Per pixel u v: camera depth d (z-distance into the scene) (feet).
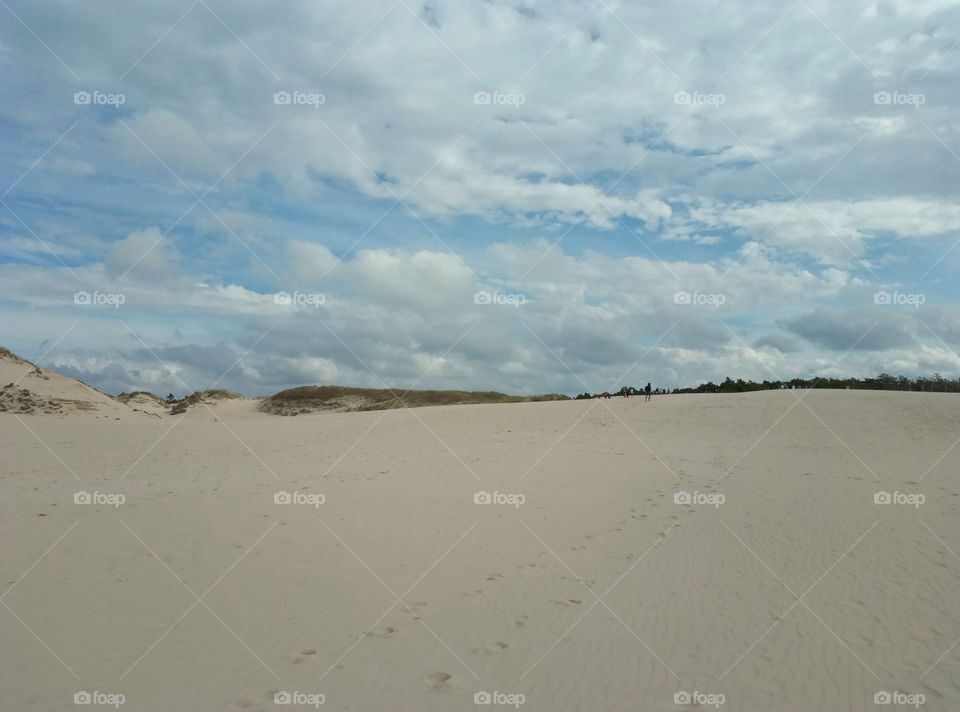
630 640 24.30
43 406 160.15
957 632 24.70
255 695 19.49
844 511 46.24
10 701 18.37
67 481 62.75
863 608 27.25
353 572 31.68
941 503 49.08
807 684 20.92
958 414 109.19
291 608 26.63
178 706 18.60
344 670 21.40
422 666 21.90
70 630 23.32
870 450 87.30
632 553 36.11
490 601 28.32
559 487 57.93
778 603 28.04
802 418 113.50
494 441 108.17
